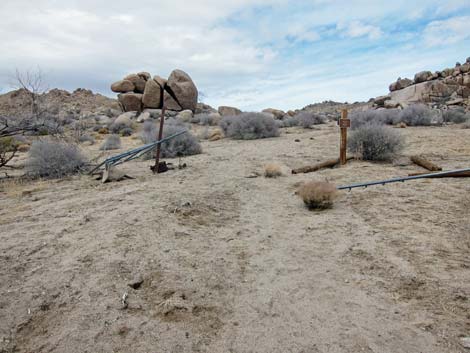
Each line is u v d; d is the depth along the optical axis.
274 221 5.17
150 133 16.22
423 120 19.55
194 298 3.04
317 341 2.50
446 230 4.34
